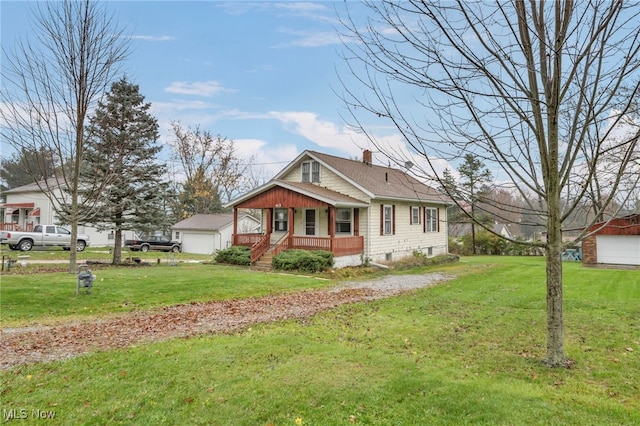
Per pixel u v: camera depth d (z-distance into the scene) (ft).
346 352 19.19
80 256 77.41
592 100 13.84
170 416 12.91
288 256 56.90
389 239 68.64
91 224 65.10
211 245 113.39
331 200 56.95
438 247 85.30
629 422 11.90
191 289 38.99
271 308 31.48
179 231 120.06
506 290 38.40
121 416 12.96
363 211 64.18
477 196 16.67
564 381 15.28
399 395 13.99
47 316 28.50
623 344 20.13
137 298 34.73
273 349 19.70
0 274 46.42
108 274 48.75
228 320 27.32
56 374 16.61
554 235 16.72
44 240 84.53
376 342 21.31
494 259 84.69
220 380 15.70
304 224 68.18
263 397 14.11
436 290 39.81
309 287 42.50
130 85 65.05
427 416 12.43
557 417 12.21
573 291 35.99
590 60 13.84
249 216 123.95
